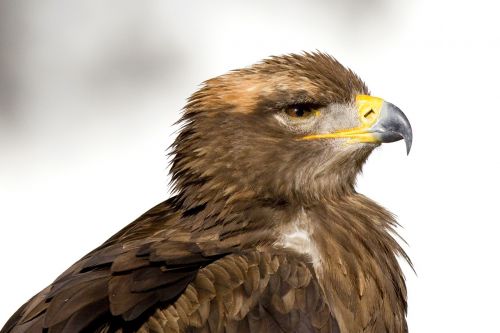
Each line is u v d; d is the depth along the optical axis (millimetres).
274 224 9773
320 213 9922
